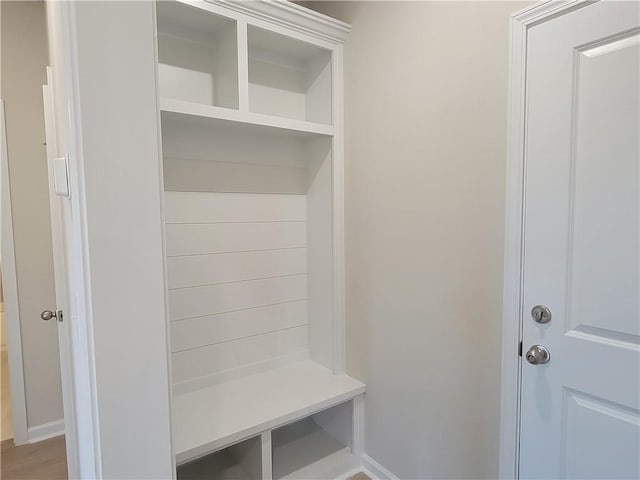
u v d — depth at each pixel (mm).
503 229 1392
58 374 2414
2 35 2180
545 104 1251
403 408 1844
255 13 1792
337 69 2080
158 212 882
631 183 1088
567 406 1253
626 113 1087
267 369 2250
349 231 2127
